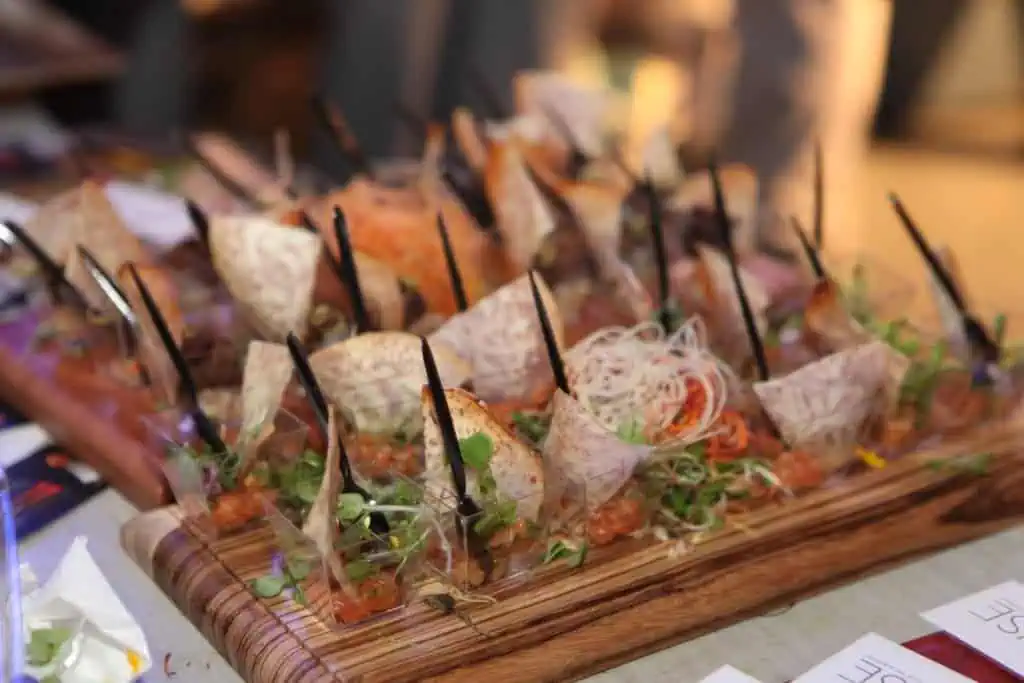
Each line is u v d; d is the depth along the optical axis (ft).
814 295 3.67
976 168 10.32
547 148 4.75
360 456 3.26
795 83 7.23
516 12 7.62
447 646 2.80
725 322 3.84
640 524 3.22
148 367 3.73
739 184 4.53
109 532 3.43
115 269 4.00
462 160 5.01
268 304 3.68
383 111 7.75
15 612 2.56
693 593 3.03
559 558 3.11
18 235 3.99
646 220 4.45
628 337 3.52
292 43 9.50
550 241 4.04
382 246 3.93
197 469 3.24
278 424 3.34
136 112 8.40
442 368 3.38
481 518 2.90
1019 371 3.88
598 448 3.07
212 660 2.91
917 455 3.68
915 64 10.84
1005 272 7.86
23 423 4.00
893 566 3.26
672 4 8.68
